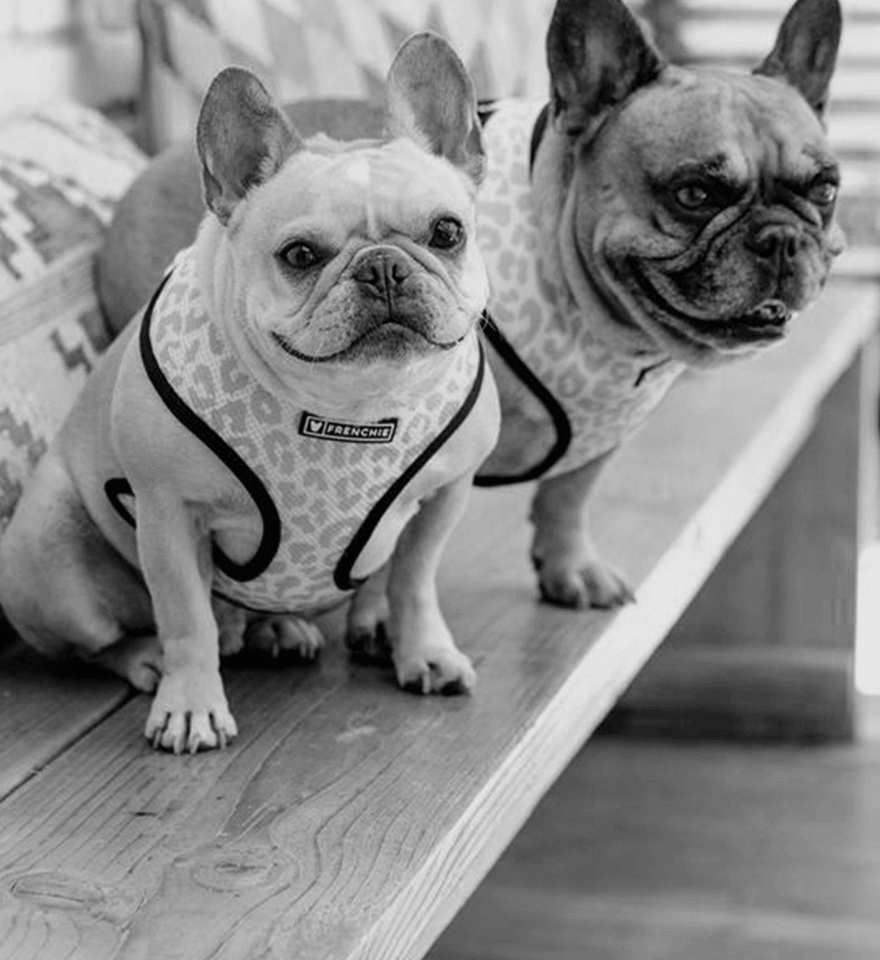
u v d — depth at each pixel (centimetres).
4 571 167
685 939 261
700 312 164
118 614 168
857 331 316
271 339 137
